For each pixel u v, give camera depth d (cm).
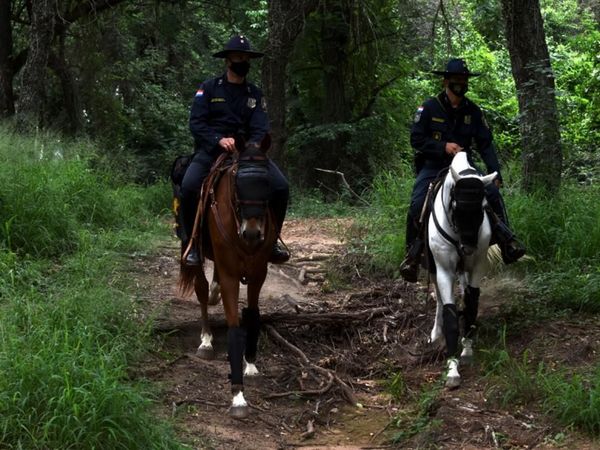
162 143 2467
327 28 2009
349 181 2008
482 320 807
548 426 613
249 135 705
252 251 639
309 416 668
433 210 730
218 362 752
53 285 814
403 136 2134
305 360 770
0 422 521
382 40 2042
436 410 662
